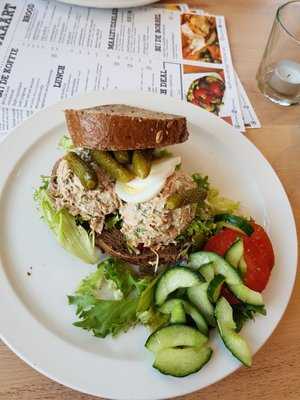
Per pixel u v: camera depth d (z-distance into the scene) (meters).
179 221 0.26
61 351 0.22
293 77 0.36
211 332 0.24
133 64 0.38
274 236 0.29
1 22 0.38
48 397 0.22
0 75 0.35
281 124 0.36
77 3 0.40
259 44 0.41
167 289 0.24
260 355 0.24
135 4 0.41
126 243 0.27
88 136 0.25
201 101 0.36
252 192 0.31
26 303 0.24
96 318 0.24
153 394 0.21
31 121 0.31
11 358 0.22
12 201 0.28
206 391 0.23
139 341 0.24
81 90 0.35
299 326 0.26
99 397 0.22
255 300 0.23
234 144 0.33
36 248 0.27
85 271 0.27
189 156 0.32
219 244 0.26
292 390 0.23
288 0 0.46
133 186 0.26
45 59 0.36
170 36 0.41
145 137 0.25
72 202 0.27
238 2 0.45
